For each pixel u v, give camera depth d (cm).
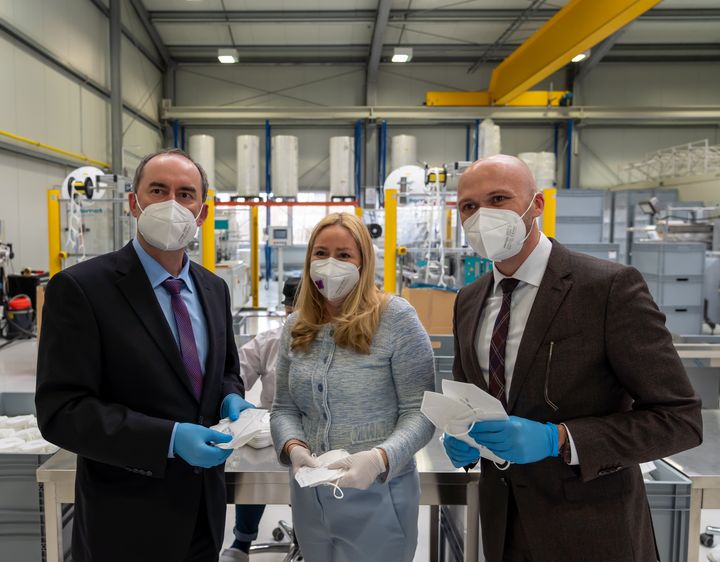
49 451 161
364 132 955
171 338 110
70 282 104
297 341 127
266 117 909
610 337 96
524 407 101
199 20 800
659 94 962
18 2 483
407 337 122
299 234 1072
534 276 106
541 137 970
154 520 108
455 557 187
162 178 113
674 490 148
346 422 119
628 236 845
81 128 622
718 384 233
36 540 155
